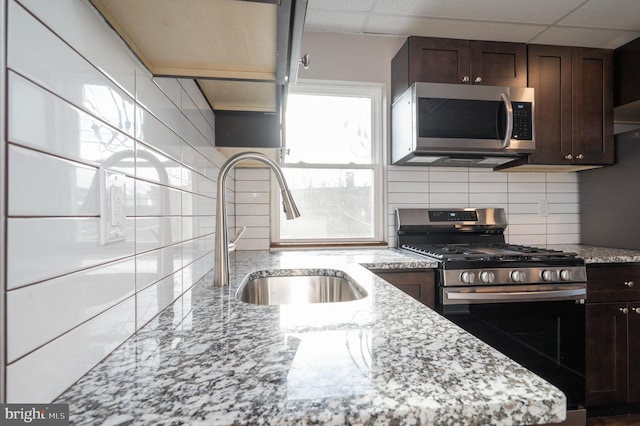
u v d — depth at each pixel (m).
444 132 1.66
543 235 2.14
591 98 1.86
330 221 2.12
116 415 0.32
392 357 0.44
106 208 0.47
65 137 0.38
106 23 0.48
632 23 1.83
